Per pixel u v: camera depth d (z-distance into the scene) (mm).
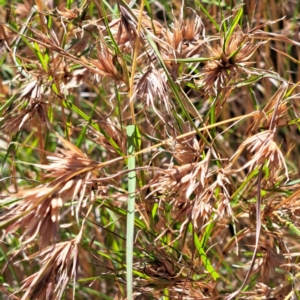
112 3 745
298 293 607
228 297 546
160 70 577
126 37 591
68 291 741
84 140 756
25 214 489
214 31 758
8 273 724
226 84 600
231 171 554
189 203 554
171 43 584
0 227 483
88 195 545
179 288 587
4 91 743
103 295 703
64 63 615
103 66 565
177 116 562
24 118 590
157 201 600
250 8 759
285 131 803
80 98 795
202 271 603
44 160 673
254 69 587
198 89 601
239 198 620
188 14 767
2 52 651
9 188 703
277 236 601
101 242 716
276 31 797
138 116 780
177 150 566
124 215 597
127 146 559
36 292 520
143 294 587
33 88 594
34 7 605
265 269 601
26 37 576
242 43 581
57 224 500
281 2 826
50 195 504
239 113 866
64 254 519
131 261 499
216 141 770
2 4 667
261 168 541
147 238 618
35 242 670
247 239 784
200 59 570
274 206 603
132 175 530
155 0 769
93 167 518
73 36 675
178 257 633
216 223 619
